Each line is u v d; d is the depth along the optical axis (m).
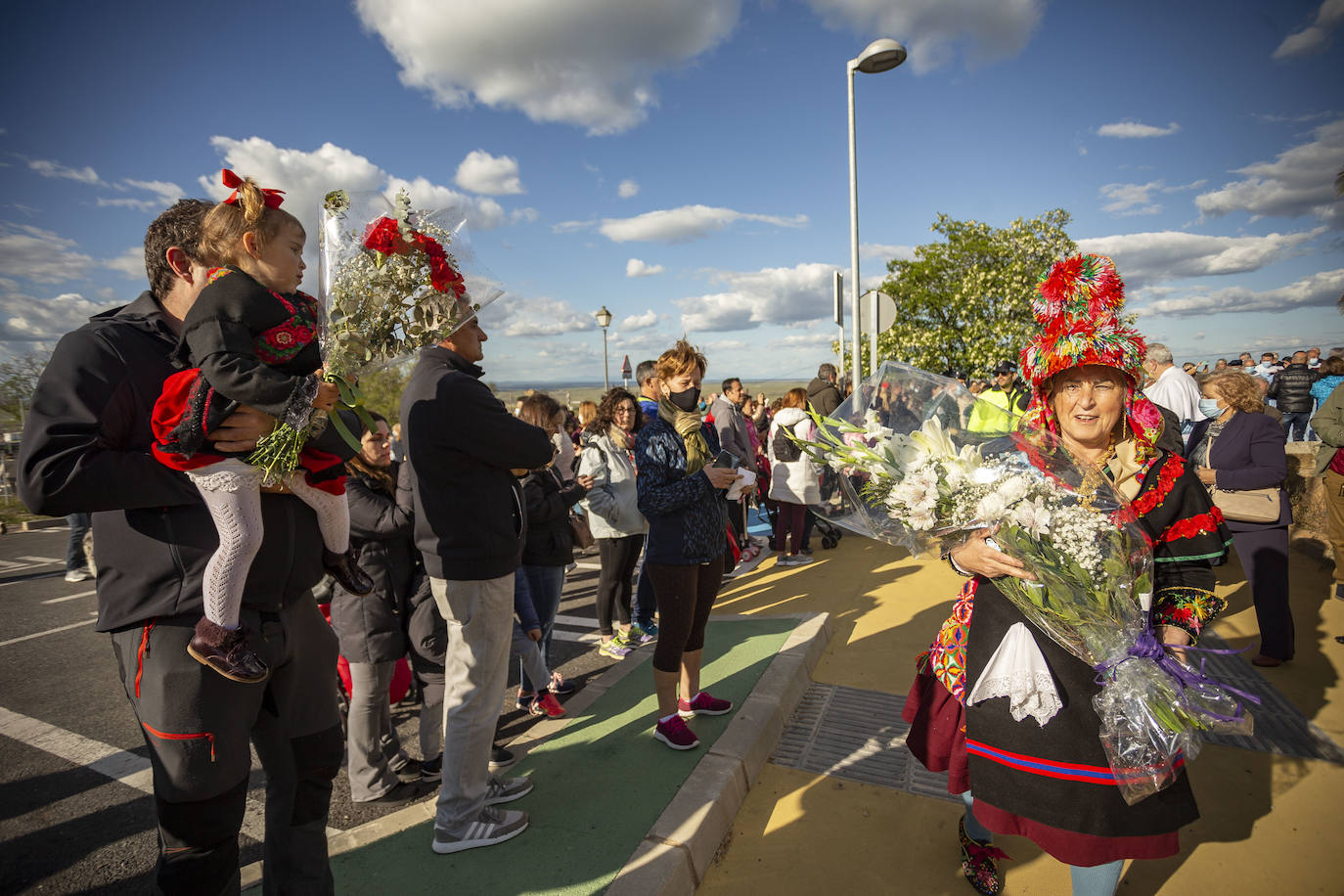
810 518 6.93
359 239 1.75
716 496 3.08
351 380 1.70
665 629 2.95
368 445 2.72
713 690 3.60
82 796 3.07
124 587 1.49
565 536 3.95
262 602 1.63
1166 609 1.86
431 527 2.29
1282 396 13.52
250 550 1.50
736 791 2.73
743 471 3.10
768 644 4.20
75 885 2.44
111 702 4.18
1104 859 1.68
